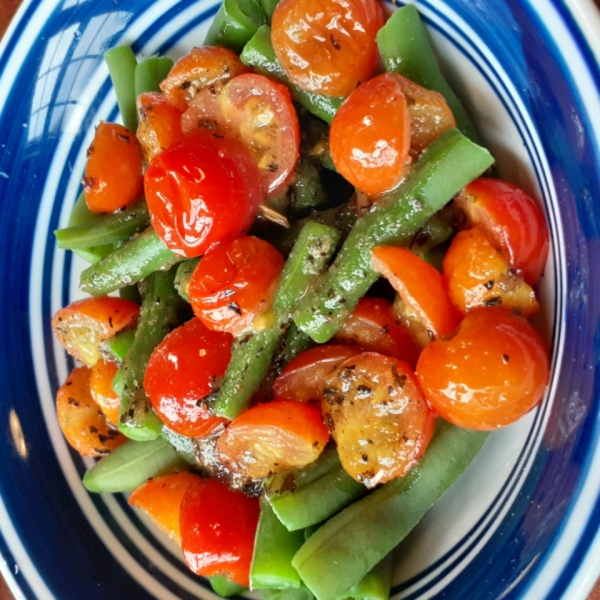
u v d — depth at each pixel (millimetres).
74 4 191
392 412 151
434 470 153
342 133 145
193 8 187
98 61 198
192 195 158
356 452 154
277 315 164
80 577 202
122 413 182
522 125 137
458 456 153
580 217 126
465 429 152
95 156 190
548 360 137
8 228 208
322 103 163
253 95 164
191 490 188
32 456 210
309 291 161
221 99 168
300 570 155
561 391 133
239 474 178
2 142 202
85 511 211
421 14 149
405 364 152
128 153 193
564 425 131
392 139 140
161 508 192
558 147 128
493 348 135
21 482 206
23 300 213
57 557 201
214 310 162
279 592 180
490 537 147
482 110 148
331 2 149
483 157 139
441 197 145
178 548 207
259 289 162
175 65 175
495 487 149
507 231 139
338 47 152
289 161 165
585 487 123
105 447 210
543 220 138
